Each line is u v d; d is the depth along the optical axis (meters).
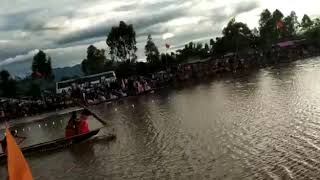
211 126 34.09
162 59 120.06
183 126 36.28
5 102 84.44
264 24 142.88
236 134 29.83
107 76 99.38
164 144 30.58
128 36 130.12
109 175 25.33
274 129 29.61
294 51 111.88
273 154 23.84
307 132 27.53
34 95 97.31
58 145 34.69
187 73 91.69
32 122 60.97
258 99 44.97
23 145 41.56
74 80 97.94
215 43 134.50
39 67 137.00
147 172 24.52
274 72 77.50
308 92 44.50
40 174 28.22
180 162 25.25
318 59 95.69
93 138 36.31
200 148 27.59
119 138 35.53
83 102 73.81
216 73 94.44
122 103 67.38
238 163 23.19
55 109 72.38
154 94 74.31
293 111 35.00
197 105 48.62
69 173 27.30
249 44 133.75
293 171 20.72
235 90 57.50
